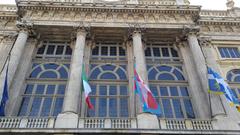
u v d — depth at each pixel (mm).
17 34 23141
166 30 23672
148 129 14969
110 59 22531
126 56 22766
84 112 17953
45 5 23953
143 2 26828
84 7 24172
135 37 22547
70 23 23172
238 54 24078
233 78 21922
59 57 22406
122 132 14789
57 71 21141
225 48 24578
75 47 21328
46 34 23688
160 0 27266
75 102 16984
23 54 21484
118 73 21312
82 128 14828
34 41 22938
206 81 19109
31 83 19953
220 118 16719
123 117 16719
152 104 16562
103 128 14867
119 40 24297
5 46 22438
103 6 24312
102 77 20844
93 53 23109
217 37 24906
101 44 24141
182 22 24281
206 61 21859
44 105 18469
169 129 15117
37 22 22922
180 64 22500
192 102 19328
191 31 23312
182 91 20328
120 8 24328
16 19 24844
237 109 18281
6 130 14375
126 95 19484
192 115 18625
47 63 21766
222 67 22625
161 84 20719
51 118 15945
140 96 17109
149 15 24734
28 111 18000
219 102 17812
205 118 17438
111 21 23781
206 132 15234
